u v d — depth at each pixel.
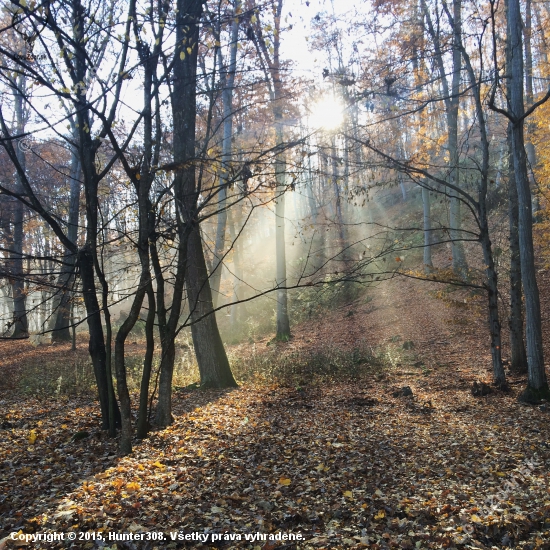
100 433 7.30
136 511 4.55
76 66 6.84
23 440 6.93
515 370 11.47
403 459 6.35
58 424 7.85
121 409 6.52
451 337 15.65
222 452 6.52
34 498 4.91
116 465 5.95
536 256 19.14
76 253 6.80
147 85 6.75
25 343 21.34
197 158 6.62
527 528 4.25
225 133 15.16
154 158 7.09
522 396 9.10
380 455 6.53
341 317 22.31
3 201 20.34
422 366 13.21
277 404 9.72
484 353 13.59
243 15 6.51
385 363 13.88
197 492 5.12
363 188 9.73
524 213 9.19
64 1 6.40
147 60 6.17
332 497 5.11
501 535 4.18
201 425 7.88
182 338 21.42
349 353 15.02
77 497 4.87
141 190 6.88
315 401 10.03
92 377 12.81
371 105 9.36
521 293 11.66
